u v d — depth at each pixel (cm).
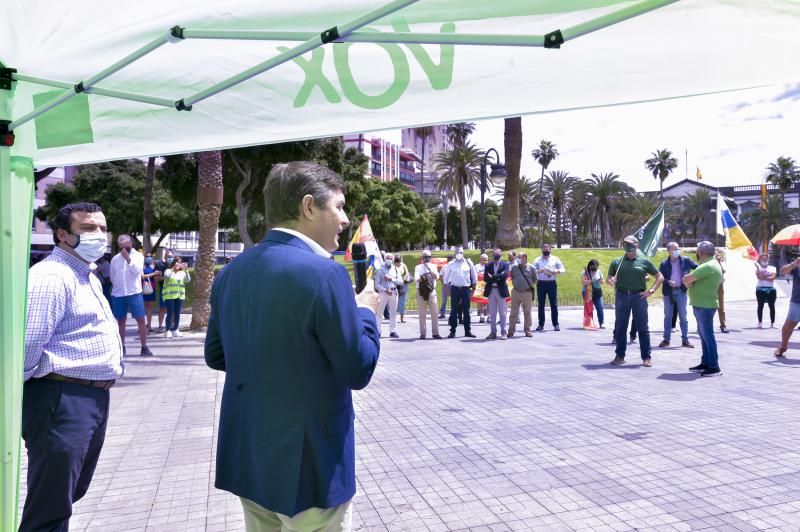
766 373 788
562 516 339
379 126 238
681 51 184
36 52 209
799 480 389
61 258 251
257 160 2020
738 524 324
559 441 486
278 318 157
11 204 218
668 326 1064
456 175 6512
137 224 3597
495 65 202
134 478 418
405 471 420
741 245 1611
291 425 155
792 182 7431
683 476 400
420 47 203
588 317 1411
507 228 2575
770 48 177
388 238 6606
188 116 248
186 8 190
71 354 240
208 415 598
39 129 237
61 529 239
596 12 170
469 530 324
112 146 262
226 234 6066
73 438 236
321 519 159
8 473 208
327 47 207
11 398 212
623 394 663
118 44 208
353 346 156
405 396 666
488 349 1059
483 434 511
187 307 2073
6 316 213
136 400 668
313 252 172
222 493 389
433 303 1241
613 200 8138
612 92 203
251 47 212
